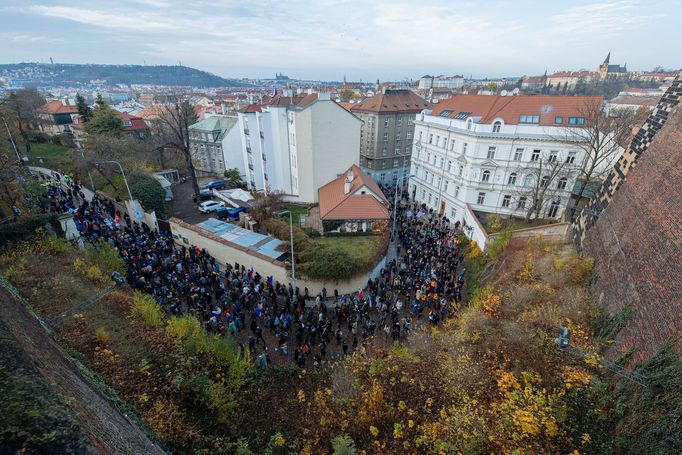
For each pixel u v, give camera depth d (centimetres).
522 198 3209
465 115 3572
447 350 1378
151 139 5581
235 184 4612
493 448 949
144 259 2189
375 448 1021
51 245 1897
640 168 1647
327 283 2298
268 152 4144
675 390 872
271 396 1278
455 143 3538
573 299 1540
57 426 410
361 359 1454
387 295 2173
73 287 1571
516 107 3200
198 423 1070
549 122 3017
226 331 1812
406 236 3111
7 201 2430
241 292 2111
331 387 1319
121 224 2939
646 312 1159
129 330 1374
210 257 2583
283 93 4609
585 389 1085
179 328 1383
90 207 2967
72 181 3669
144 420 970
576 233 2181
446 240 3019
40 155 4653
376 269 2602
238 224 3256
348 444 1008
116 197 3394
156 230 3058
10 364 498
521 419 973
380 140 5353
